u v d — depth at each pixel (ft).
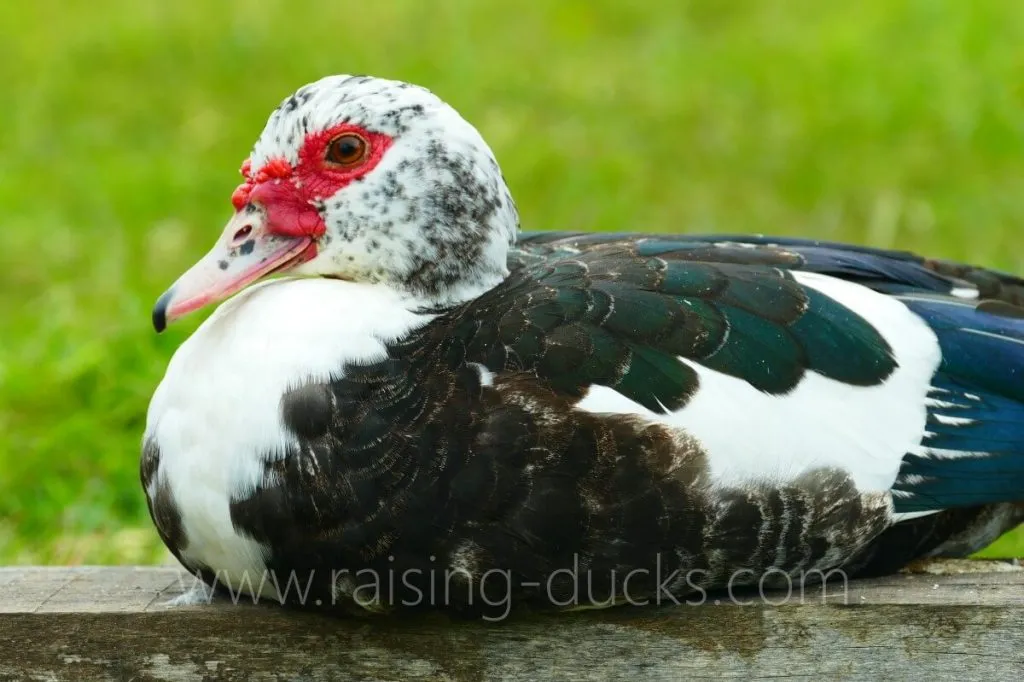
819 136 47.93
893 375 19.15
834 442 18.35
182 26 61.00
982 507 20.21
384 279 19.33
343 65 54.85
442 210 19.16
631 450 17.39
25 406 32.09
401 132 19.11
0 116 51.67
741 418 17.98
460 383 17.61
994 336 19.92
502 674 18.53
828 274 20.54
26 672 18.61
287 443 17.40
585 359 17.92
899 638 18.39
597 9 62.39
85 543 27.53
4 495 28.94
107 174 46.24
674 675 18.53
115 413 31.07
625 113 50.29
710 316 18.66
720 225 41.60
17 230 42.37
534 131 48.21
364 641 18.49
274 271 19.58
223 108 52.29
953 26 55.67
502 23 60.95
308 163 19.25
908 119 48.65
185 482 17.75
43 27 61.82
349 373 17.66
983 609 18.25
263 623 18.52
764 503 17.87
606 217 41.39
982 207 42.22
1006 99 49.06
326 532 17.38
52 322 35.24
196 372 18.04
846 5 61.36
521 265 20.65
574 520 17.29
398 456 17.26
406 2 63.77
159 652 18.61
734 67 53.83
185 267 39.42
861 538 18.65
